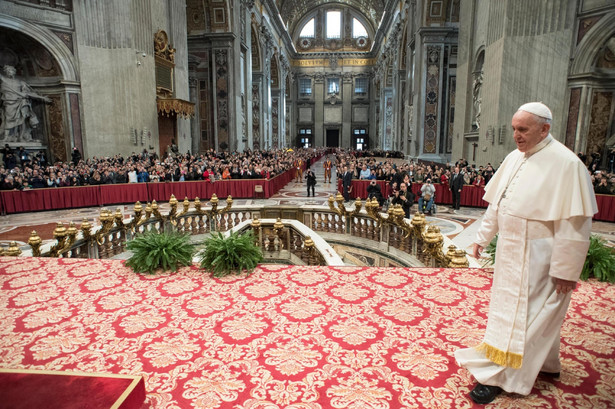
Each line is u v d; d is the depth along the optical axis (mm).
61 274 4168
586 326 2801
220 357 2492
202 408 2004
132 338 2754
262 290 3646
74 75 18031
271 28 42406
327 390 2141
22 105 17250
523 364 1917
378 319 2980
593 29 12820
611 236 9203
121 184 14398
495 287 1993
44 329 2900
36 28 16719
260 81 38062
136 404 1855
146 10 19609
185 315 3125
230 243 4219
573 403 1968
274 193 17469
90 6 18094
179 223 8586
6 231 10109
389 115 47781
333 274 4066
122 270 4309
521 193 1865
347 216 8453
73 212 12914
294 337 2732
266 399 2072
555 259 1759
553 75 13727
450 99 24938
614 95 13273
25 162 15898
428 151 25219
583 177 1705
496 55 14844
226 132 28359
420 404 2008
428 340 2652
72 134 18156
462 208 13641
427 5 23844
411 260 6410
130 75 18938
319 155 46062
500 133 14656
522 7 13953
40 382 1885
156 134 20391
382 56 47719
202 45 28094
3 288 3750
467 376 2246
